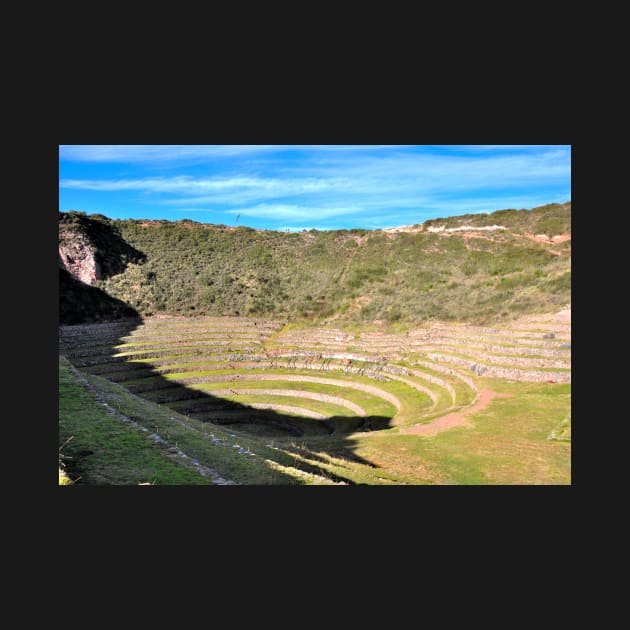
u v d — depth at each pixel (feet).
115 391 115.75
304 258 335.88
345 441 110.22
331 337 238.27
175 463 68.90
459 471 85.20
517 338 165.07
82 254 270.05
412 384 173.99
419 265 296.30
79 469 62.23
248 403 186.19
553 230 297.33
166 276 297.94
